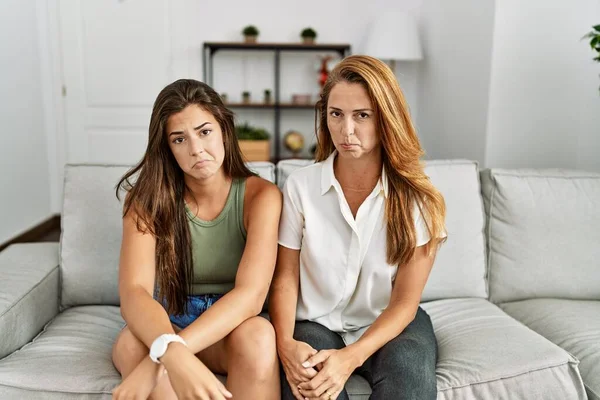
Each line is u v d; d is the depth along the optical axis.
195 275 1.40
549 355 1.33
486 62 2.97
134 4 4.27
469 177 1.80
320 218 1.35
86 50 4.28
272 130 4.68
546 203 1.80
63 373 1.26
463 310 1.64
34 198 4.00
